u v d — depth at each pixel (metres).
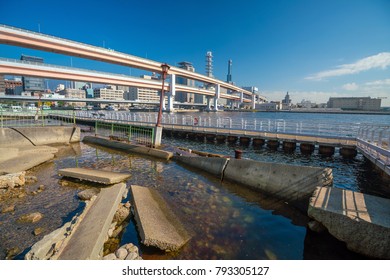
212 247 4.87
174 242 4.80
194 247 4.85
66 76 50.22
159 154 13.75
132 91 176.00
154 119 33.81
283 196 7.38
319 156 16.19
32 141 17.08
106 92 166.00
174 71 81.69
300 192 7.03
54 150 15.16
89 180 9.18
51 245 4.58
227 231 5.50
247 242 5.08
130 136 18.88
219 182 9.25
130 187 8.15
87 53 50.81
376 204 5.21
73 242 4.61
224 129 23.05
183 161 12.27
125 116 36.78
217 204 7.12
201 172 10.65
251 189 8.34
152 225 5.36
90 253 4.19
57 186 8.68
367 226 4.47
